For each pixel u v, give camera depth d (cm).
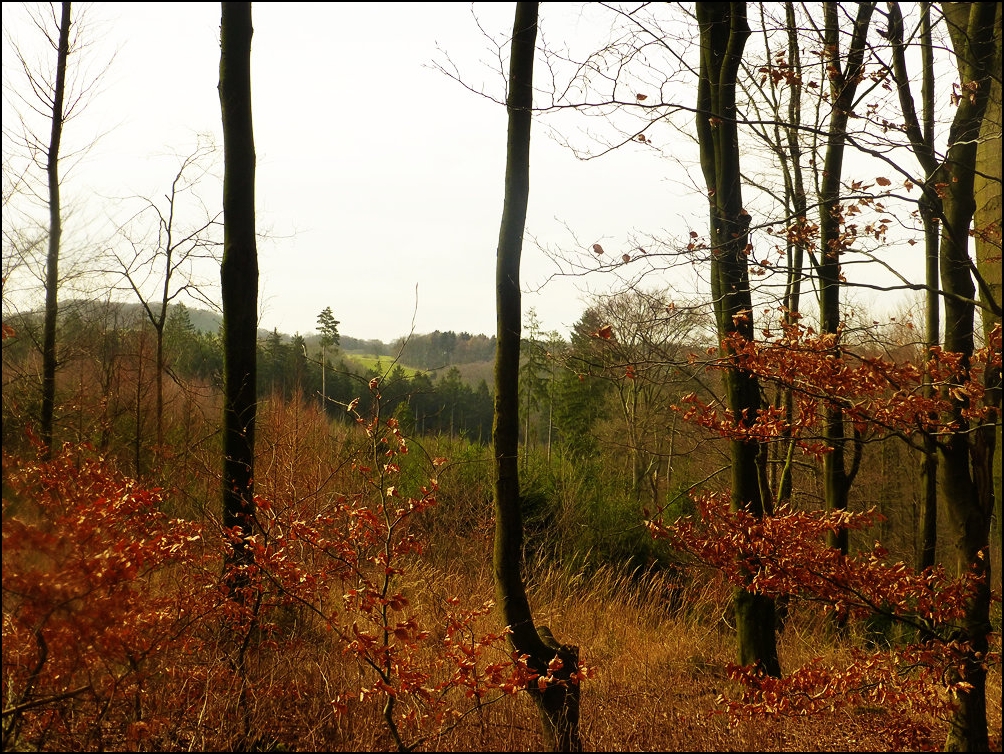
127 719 457
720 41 713
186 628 506
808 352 511
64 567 397
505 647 697
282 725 501
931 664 510
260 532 538
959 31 564
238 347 660
